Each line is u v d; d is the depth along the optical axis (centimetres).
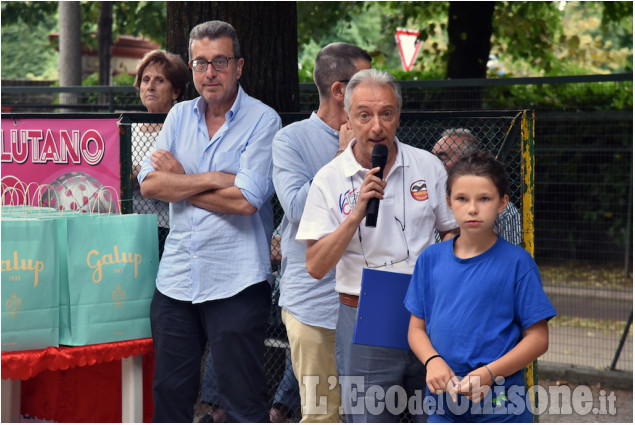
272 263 440
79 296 382
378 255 323
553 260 1141
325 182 329
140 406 405
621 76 752
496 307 299
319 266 323
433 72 1228
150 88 527
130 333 395
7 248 366
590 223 1123
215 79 379
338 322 334
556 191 1132
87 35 1625
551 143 1107
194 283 377
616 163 1097
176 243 384
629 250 1119
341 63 369
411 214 324
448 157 406
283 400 446
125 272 393
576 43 1400
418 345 308
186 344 384
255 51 556
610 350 801
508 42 1341
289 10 569
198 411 473
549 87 1089
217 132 385
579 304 998
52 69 3164
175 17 568
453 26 1083
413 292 313
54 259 377
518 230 390
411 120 400
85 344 383
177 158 391
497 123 404
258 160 381
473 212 298
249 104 392
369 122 317
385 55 1362
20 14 1600
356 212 310
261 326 380
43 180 450
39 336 373
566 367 715
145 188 382
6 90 1028
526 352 296
